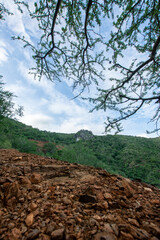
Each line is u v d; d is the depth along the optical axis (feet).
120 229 3.87
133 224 4.25
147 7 7.25
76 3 8.14
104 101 11.75
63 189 6.83
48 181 8.05
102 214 4.72
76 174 9.75
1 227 3.74
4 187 5.99
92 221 4.21
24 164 11.29
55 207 4.98
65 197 5.86
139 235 3.69
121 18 7.77
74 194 6.27
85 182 8.02
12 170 9.00
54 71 11.44
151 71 11.52
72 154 86.12
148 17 8.04
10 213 4.51
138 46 10.28
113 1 7.24
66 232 3.63
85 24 8.54
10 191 5.53
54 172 9.91
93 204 5.26
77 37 10.12
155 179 115.96
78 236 3.49
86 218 4.41
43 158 15.65
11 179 7.01
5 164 10.44
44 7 8.21
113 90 11.64
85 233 3.63
